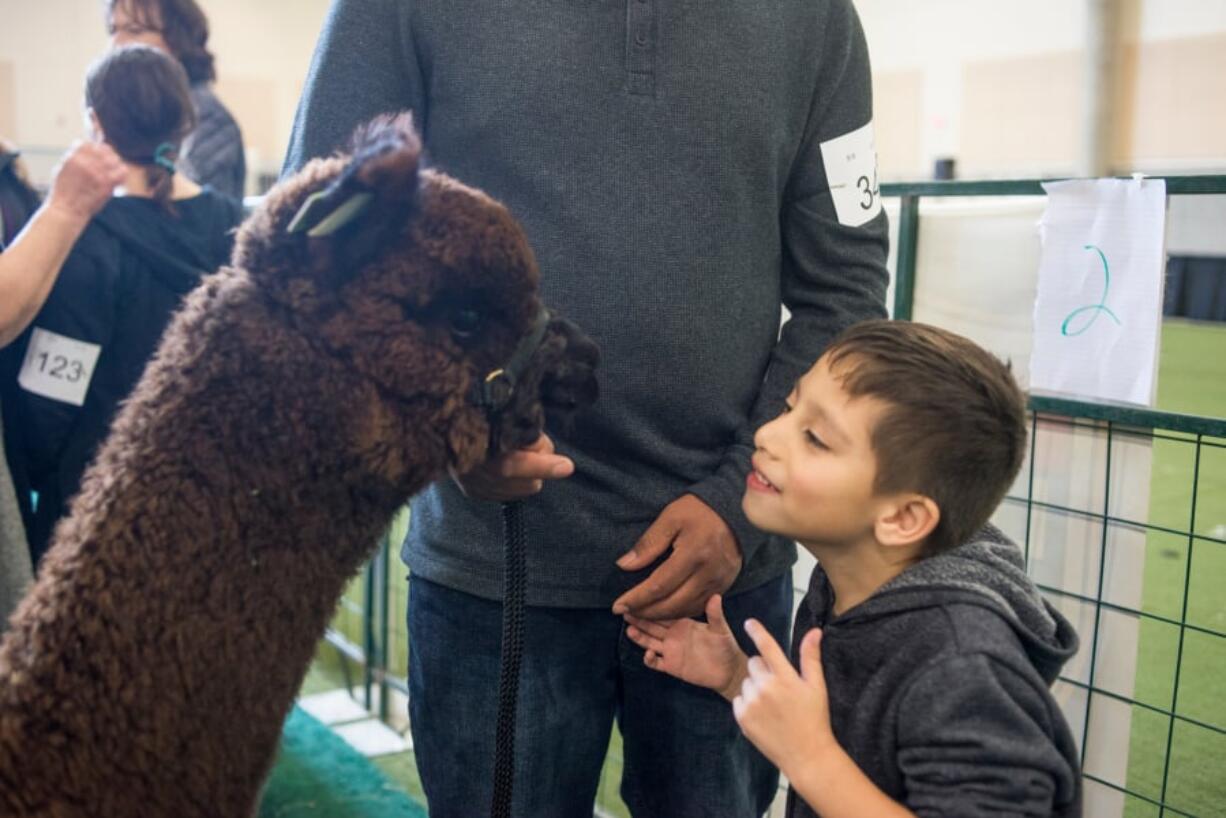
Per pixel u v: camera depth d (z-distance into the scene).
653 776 1.46
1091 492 1.74
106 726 0.90
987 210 1.84
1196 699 2.96
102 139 2.07
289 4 11.26
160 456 0.95
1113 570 1.72
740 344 1.40
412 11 1.34
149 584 0.92
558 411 1.19
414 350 0.99
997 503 1.10
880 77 10.78
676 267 1.33
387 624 2.99
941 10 10.17
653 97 1.31
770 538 1.46
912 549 1.11
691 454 1.40
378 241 0.99
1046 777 0.91
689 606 1.32
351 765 2.72
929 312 1.93
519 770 1.38
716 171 1.34
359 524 1.02
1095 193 1.66
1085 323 1.69
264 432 0.96
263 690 0.97
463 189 1.07
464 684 1.40
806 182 1.48
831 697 1.08
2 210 2.05
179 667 0.91
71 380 2.01
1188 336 8.23
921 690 0.96
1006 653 0.96
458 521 1.38
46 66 10.10
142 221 2.06
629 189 1.32
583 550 1.37
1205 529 4.32
